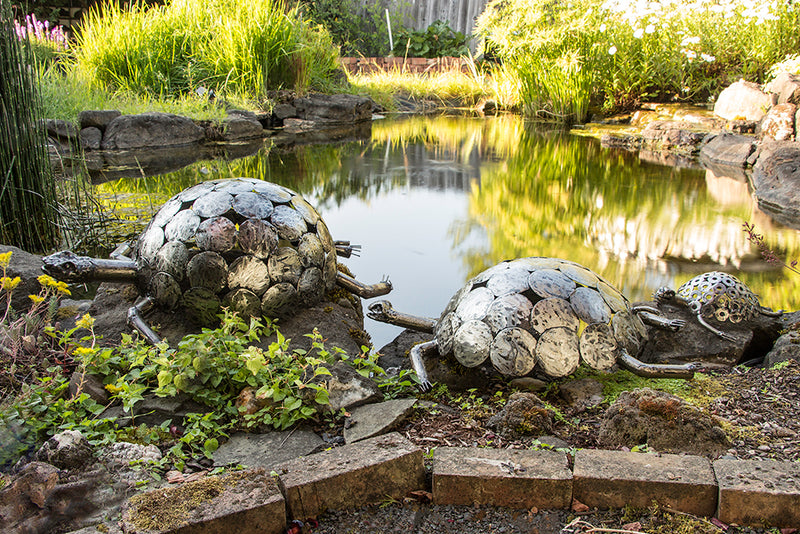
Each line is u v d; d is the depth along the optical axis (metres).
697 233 4.68
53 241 4.11
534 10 11.14
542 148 8.54
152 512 1.63
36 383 2.31
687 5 9.79
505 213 5.29
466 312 2.47
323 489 1.75
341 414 2.22
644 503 1.74
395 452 1.84
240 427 2.13
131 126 7.91
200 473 1.89
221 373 2.27
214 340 2.35
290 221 2.71
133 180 6.09
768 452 1.97
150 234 2.63
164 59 10.26
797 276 3.76
